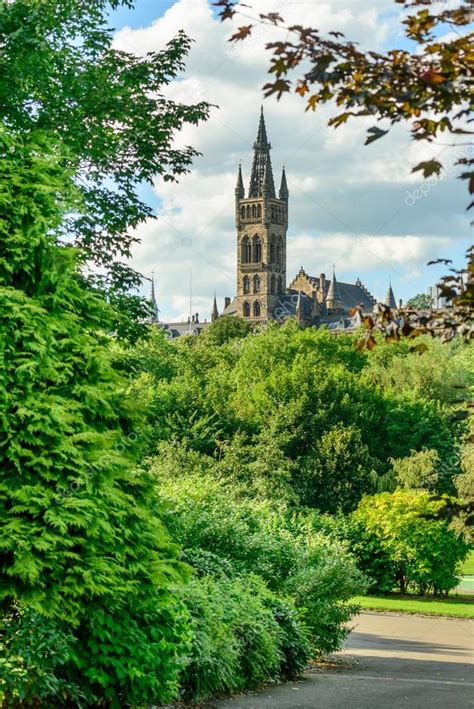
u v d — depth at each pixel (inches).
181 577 435.5
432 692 574.6
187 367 3186.5
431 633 1037.2
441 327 299.4
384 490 2298.2
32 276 414.6
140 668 418.6
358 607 822.5
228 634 565.9
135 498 437.4
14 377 393.7
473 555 2682.1
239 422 2340.1
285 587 755.4
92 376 423.2
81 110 789.9
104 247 845.8
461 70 241.1
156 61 850.1
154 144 827.4
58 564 384.2
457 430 2598.4
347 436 2322.8
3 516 382.3
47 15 723.4
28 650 384.5
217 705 508.1
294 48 242.5
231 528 745.6
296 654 661.3
